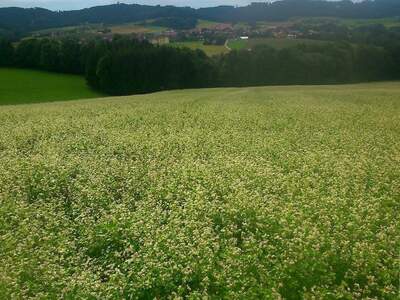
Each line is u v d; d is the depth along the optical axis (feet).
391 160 69.72
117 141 83.30
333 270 35.96
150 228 42.11
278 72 328.49
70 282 32.50
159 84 309.83
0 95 235.81
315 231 39.50
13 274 33.83
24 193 54.85
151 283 33.47
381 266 35.65
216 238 40.45
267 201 48.83
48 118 115.44
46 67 333.42
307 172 61.82
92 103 160.45
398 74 338.75
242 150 76.74
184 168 62.49
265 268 35.35
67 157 73.10
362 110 125.59
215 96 181.27
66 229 43.68
